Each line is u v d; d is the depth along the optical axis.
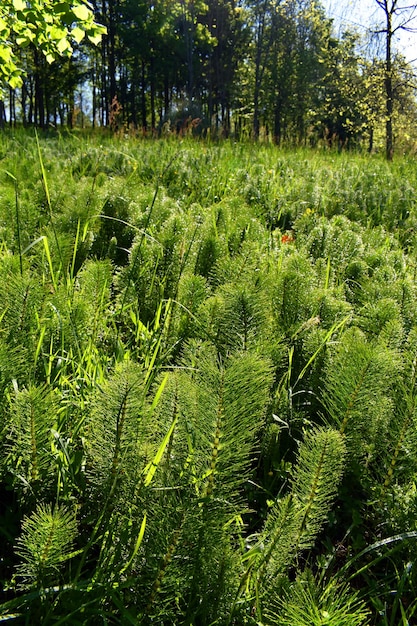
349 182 7.64
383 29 24.62
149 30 54.09
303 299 2.81
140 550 1.45
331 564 1.79
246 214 4.64
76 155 8.17
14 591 1.57
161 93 67.38
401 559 1.76
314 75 51.09
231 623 1.48
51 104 59.91
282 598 1.46
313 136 14.57
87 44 53.53
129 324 2.95
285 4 50.88
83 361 2.33
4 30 7.67
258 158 9.75
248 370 1.47
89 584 1.42
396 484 1.88
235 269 2.93
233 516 1.53
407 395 1.95
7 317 2.18
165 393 1.62
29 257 3.01
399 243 5.34
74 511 1.61
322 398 2.35
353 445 1.96
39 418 1.61
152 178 7.07
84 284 2.74
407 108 28.16
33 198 4.58
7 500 1.79
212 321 2.55
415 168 10.38
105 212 4.44
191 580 1.45
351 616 1.27
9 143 9.57
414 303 3.04
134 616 1.41
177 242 3.39
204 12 56.50
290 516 1.49
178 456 1.58
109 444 1.53
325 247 4.27
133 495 1.51
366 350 1.94
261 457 2.10
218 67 60.44
